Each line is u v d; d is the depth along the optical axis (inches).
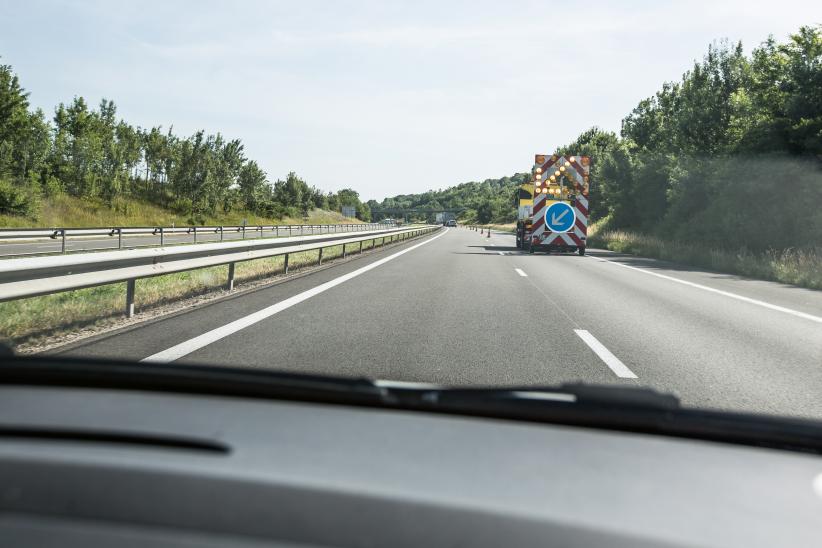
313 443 55.6
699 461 58.1
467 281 525.0
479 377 201.3
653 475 53.6
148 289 413.4
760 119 1045.2
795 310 394.0
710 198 1209.4
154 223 2421.3
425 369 210.7
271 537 46.4
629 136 2075.5
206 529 46.9
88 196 2432.3
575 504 46.6
